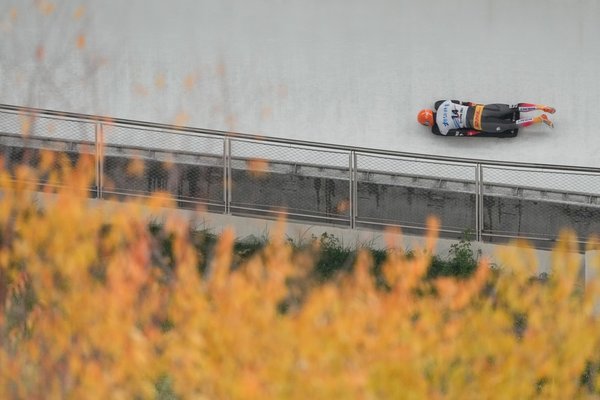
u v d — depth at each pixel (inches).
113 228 2664.9
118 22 3265.3
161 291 2506.2
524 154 3198.8
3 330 2412.6
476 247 2856.8
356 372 2330.2
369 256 2792.8
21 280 2524.6
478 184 2881.4
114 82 3238.2
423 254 2805.1
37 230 2610.7
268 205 2851.9
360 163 2874.0
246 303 2492.6
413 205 2871.6
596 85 3250.5
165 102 3238.2
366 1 3289.9
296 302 2529.5
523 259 2842.0
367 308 2470.5
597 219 2901.1
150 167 2844.5
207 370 2354.8
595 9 3280.0
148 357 2385.6
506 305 2618.1
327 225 2849.4
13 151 2837.1
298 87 3255.4
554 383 2447.1
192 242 2758.4
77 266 2551.7
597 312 2596.0
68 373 2367.1
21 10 3245.6
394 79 3257.9
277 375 2327.8
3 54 3221.0
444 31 3282.5
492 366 2429.9
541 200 2891.2
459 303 2603.3
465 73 3265.3
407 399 2336.4
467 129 3193.9
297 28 3282.5
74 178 2822.3
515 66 3265.3
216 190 2847.0
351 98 3248.0
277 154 2874.0
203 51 3265.3
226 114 3240.7
